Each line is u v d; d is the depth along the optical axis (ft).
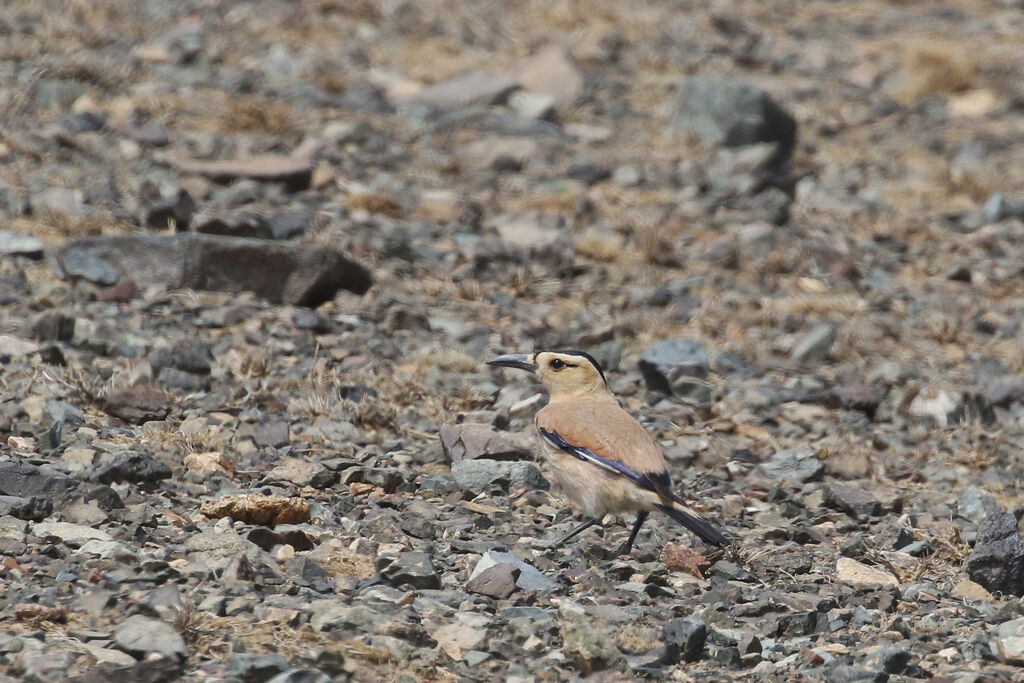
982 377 68.54
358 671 30.35
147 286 65.57
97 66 98.78
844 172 106.11
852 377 66.23
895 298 79.92
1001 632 36.40
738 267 82.89
